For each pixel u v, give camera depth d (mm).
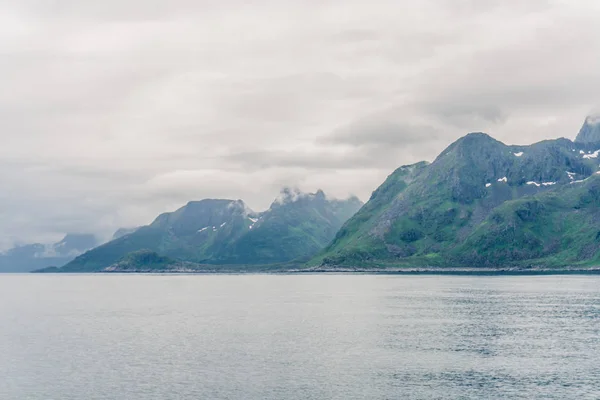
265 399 84500
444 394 86062
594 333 140875
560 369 101188
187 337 138250
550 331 144375
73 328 157125
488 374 97875
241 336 139250
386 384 91688
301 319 174250
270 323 164375
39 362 109562
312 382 93250
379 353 115938
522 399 83062
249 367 103875
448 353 115625
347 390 88562
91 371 101812
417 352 116812
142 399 85188
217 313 196750
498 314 182500
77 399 85625
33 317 188625
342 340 132125
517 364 105250
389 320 169125
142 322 170500
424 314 185000
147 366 105250
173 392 88438
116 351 120000
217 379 95500
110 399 85375
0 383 94312
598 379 94188
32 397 86938
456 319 170625
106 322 171125
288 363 106875
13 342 132750
